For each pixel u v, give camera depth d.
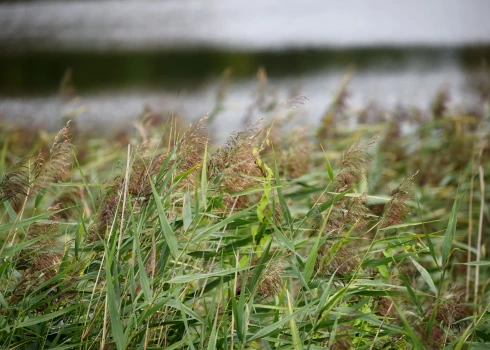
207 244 4.57
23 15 57.50
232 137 4.06
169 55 32.44
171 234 3.85
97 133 10.99
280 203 4.16
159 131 6.39
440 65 22.97
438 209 6.35
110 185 4.11
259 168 4.17
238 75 23.62
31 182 3.96
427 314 4.08
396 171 7.27
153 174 4.02
